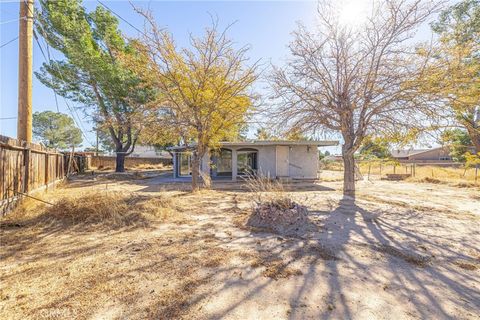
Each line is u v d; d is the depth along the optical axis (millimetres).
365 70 8188
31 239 4004
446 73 7199
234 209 6477
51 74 15641
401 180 16125
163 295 2369
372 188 11945
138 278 2705
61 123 41250
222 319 2025
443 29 12805
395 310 2191
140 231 4512
